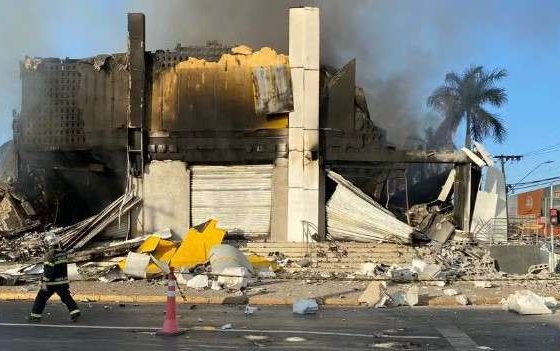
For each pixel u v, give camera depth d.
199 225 18.20
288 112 19.81
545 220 22.61
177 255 17.22
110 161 21.14
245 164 20.08
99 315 10.65
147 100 20.11
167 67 20.16
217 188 20.11
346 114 20.25
